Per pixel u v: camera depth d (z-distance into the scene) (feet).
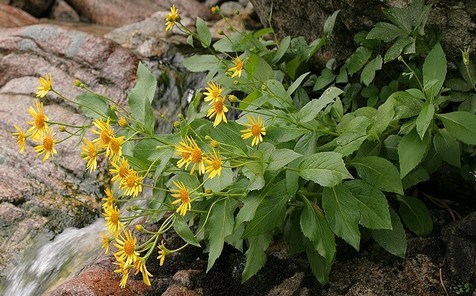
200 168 3.51
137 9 7.79
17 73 5.88
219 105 3.65
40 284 4.45
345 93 4.58
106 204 3.81
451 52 4.05
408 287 3.86
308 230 3.68
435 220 4.16
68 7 8.09
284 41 4.66
